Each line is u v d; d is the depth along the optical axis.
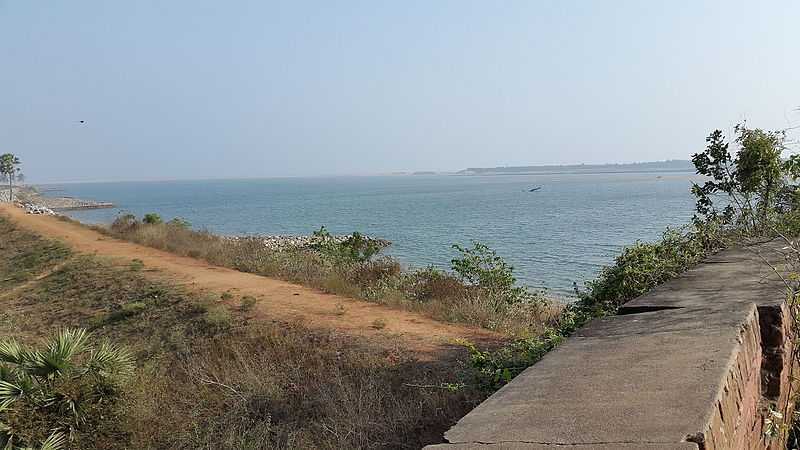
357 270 15.05
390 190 153.62
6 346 8.09
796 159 9.17
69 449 7.25
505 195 102.38
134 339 11.72
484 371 6.13
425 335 9.46
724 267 5.57
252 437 7.06
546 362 3.24
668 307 4.09
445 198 98.50
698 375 2.64
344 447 6.22
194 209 88.38
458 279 13.82
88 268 17.97
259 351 9.52
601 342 3.49
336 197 119.00
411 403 6.75
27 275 19.34
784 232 7.43
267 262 17.00
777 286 4.35
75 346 8.26
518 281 19.80
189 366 9.33
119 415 7.71
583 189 118.88
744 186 9.40
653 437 2.10
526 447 2.18
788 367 3.89
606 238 32.50
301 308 11.70
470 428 2.45
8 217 39.44
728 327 3.30
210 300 12.70
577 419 2.35
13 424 7.14
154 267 17.66
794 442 4.03
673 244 8.39
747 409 3.01
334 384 7.76
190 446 7.14
